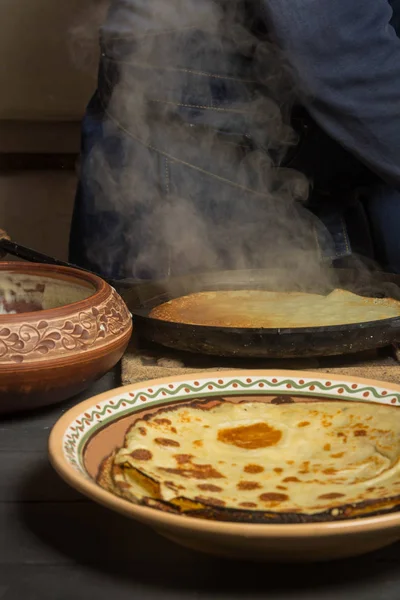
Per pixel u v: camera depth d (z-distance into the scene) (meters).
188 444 0.71
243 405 0.79
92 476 0.65
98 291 0.98
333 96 1.73
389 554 0.62
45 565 0.61
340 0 1.67
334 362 1.16
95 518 0.68
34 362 0.88
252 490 0.61
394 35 1.76
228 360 1.16
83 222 2.21
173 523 0.54
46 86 2.81
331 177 2.05
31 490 0.74
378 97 1.72
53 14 2.74
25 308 1.08
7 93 2.80
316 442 0.72
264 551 0.56
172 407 0.77
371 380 0.84
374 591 0.57
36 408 0.94
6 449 0.84
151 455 0.67
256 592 0.57
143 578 0.59
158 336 1.13
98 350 0.92
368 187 2.18
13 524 0.67
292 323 1.25
